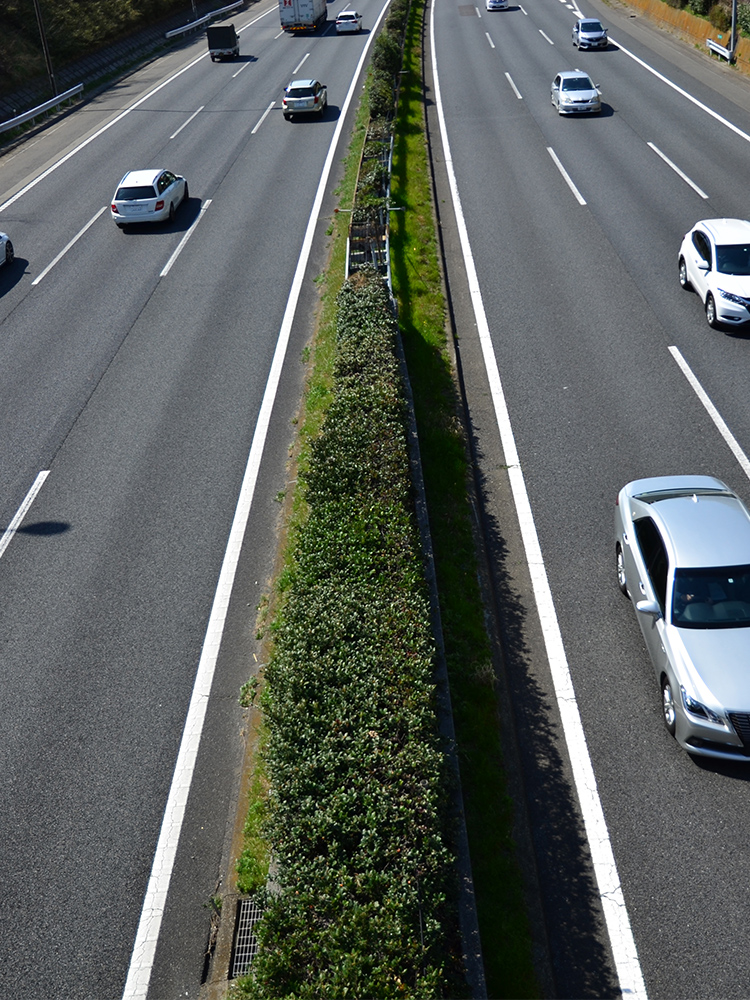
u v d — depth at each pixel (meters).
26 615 11.86
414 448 13.49
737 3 39.88
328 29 56.66
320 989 6.20
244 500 13.92
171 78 47.09
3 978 7.57
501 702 10.00
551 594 11.56
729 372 16.31
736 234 18.53
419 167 28.58
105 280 23.11
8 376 18.55
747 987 7.15
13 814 9.04
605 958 7.46
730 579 9.75
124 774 9.43
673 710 9.23
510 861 8.24
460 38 50.25
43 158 34.78
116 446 15.70
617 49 44.06
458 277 21.30
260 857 8.29
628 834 8.44
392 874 6.91
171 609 11.77
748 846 8.21
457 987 6.71
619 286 20.11
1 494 14.58
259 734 9.68
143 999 7.36
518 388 16.45
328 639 9.18
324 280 21.59
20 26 46.50
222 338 19.38
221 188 29.27
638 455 14.19
